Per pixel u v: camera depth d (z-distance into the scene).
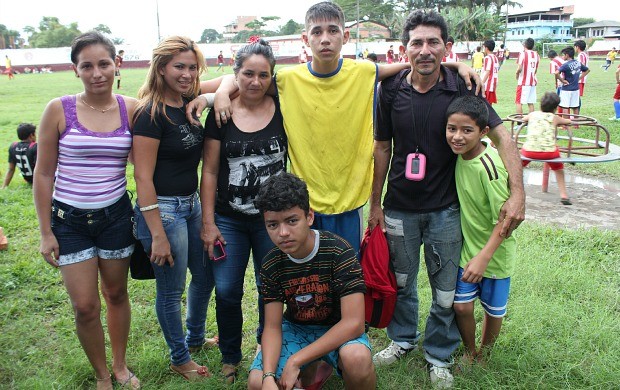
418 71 2.89
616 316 3.85
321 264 2.83
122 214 3.00
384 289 3.10
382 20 69.75
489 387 3.10
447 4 65.00
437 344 3.26
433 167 3.04
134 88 23.73
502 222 2.92
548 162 6.53
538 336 3.56
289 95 3.07
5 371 3.42
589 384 3.14
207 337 3.81
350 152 3.10
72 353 3.56
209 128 3.06
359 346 2.73
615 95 12.11
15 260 5.12
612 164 8.28
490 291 3.17
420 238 3.25
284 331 3.01
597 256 4.85
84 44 2.71
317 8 2.88
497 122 2.98
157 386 3.29
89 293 2.97
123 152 2.92
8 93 23.27
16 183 8.05
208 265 3.30
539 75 26.86
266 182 2.69
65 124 2.79
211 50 55.84
